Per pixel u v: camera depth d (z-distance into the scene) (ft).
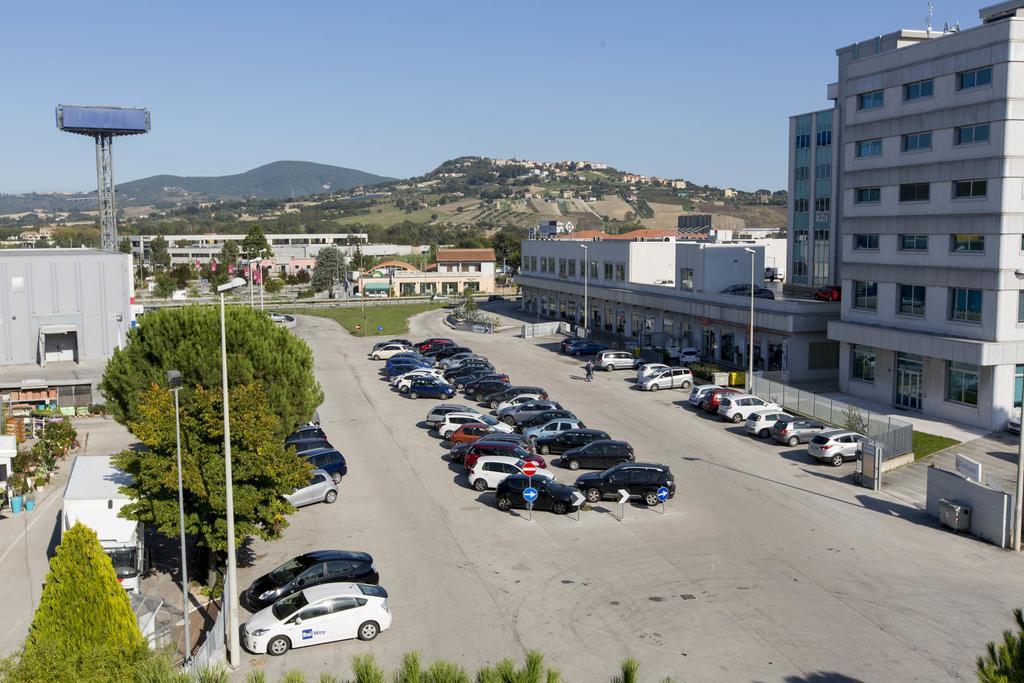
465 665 75.05
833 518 114.52
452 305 451.53
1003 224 149.79
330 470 131.34
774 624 82.48
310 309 421.18
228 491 78.84
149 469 89.51
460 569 97.50
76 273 214.07
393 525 112.88
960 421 161.48
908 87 171.01
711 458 145.07
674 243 299.17
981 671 45.01
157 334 112.68
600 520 114.21
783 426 153.99
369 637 81.10
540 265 392.06
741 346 228.63
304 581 88.69
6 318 209.67
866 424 152.56
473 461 132.98
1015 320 153.38
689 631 81.20
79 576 60.90
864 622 82.79
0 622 87.61
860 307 187.32
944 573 95.45
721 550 102.63
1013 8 182.39
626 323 299.79
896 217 174.19
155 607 85.30
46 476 137.28
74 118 378.73
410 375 208.03
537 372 233.76
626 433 162.20
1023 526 104.32
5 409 177.99
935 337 161.89
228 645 78.02
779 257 342.44
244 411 91.76
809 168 294.46
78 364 213.87
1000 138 149.28
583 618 84.43
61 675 53.57
